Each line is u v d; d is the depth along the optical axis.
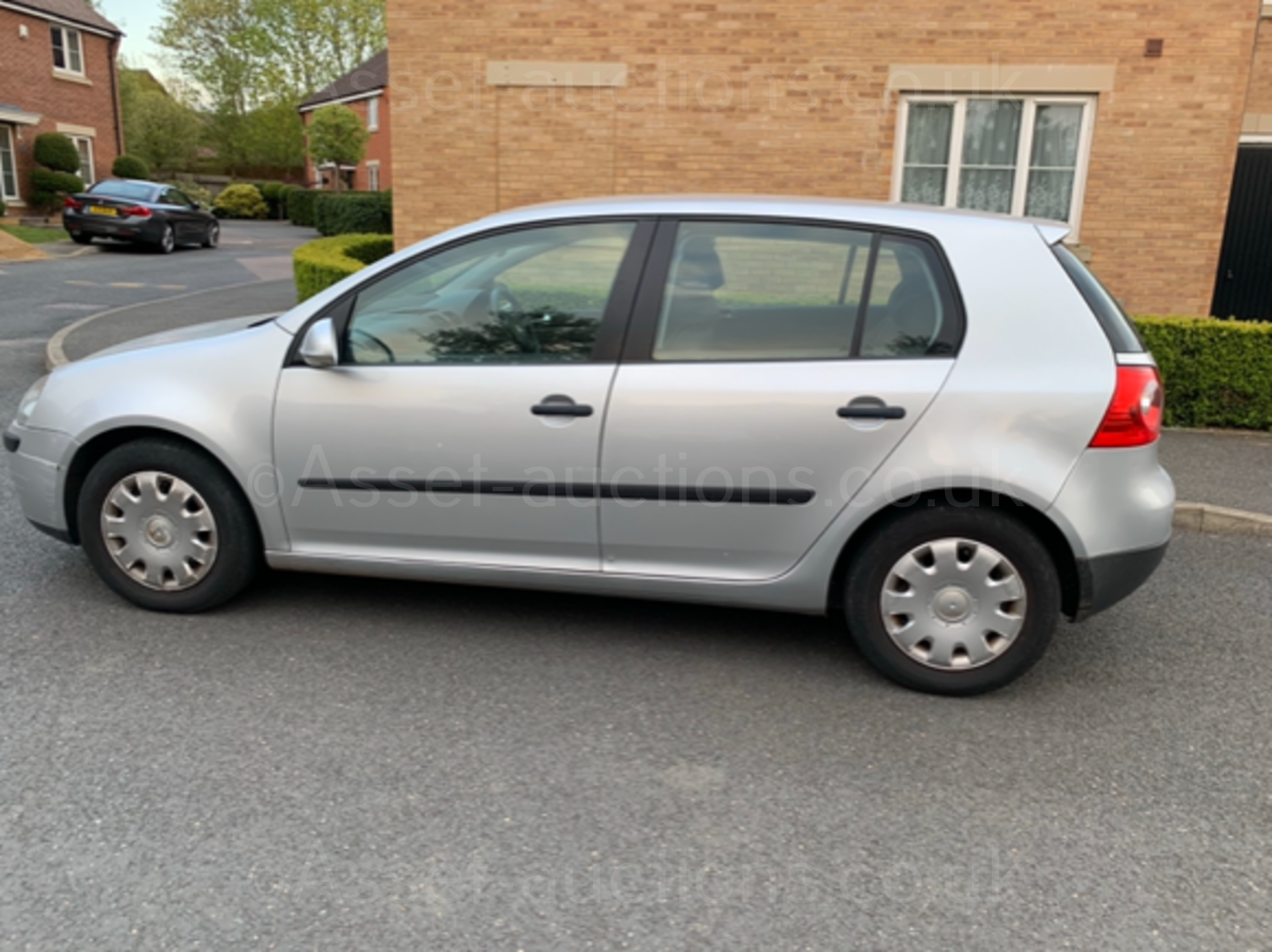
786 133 9.95
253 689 3.44
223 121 53.09
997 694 3.61
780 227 3.56
